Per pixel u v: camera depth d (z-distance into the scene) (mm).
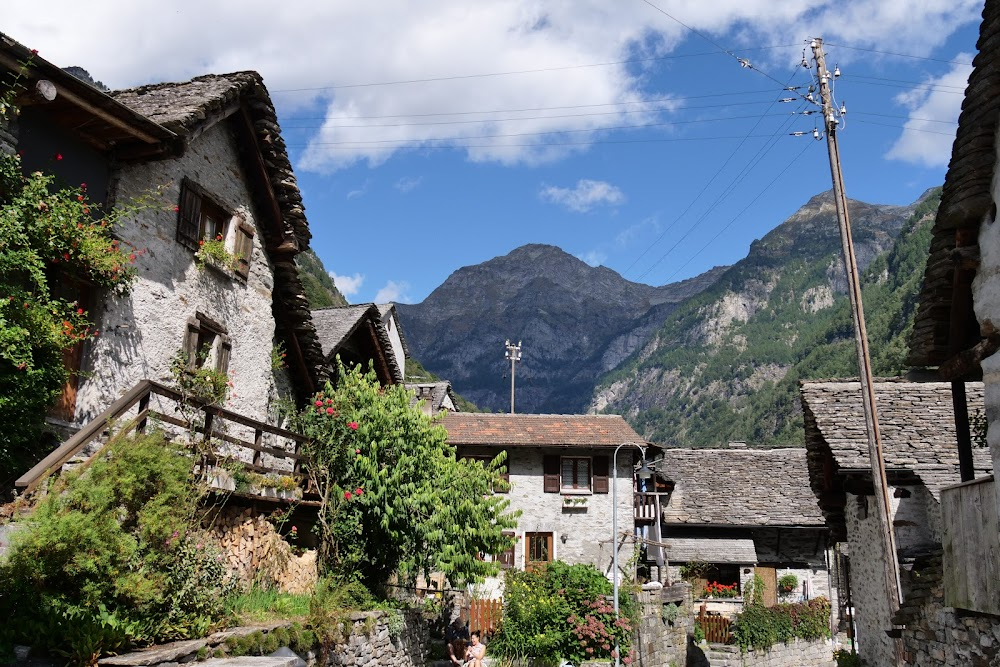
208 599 9484
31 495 8625
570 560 29188
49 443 10227
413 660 14336
